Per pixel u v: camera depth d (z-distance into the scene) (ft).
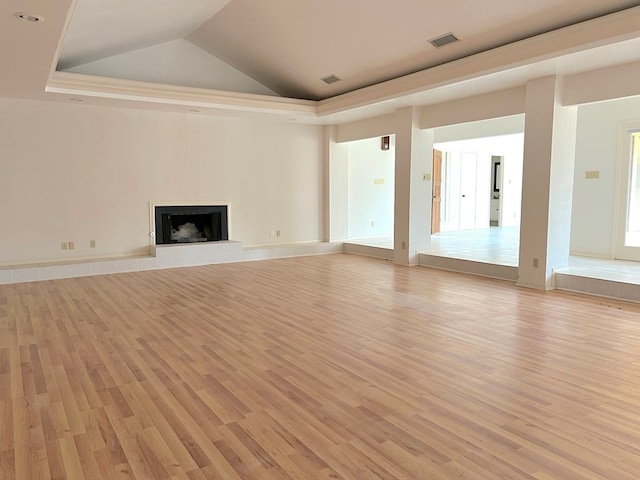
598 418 8.08
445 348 11.65
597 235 22.71
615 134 21.81
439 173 33.86
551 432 7.62
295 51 21.57
